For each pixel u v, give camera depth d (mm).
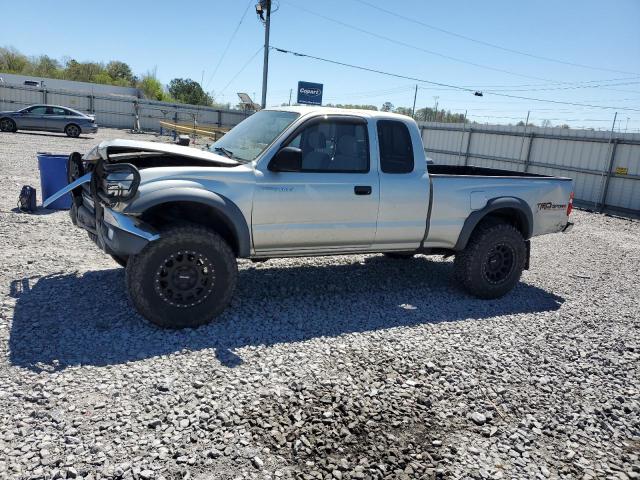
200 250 4418
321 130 5094
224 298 4590
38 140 22547
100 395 3355
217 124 38719
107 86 59219
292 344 4371
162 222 4711
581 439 3385
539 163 18594
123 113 37250
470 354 4469
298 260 7055
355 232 5293
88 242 7086
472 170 7727
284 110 5484
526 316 5602
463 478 2883
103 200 4426
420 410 3523
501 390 3877
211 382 3627
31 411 3104
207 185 4559
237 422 3178
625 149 15711
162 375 3668
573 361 4535
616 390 4070
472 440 3250
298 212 4953
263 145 4996
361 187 5203
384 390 3723
